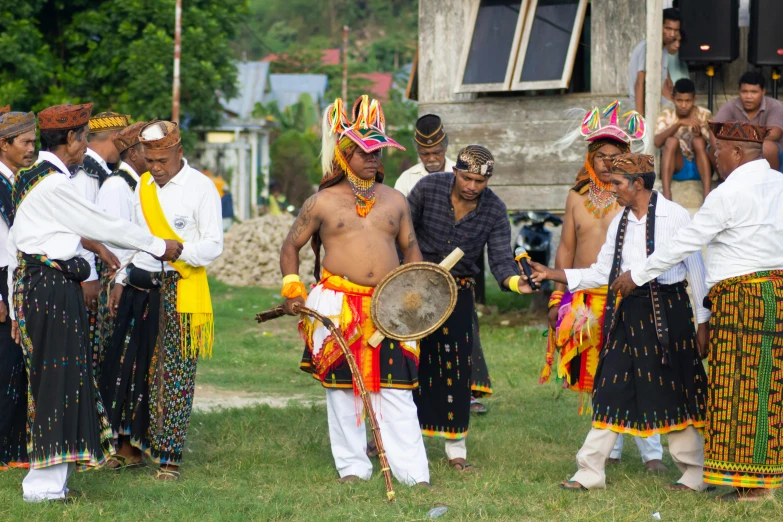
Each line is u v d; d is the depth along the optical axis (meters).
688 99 15.73
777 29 16.20
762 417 8.27
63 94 38.78
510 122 18.75
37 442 8.08
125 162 10.20
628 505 8.28
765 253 8.30
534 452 10.46
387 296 8.77
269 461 9.84
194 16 41.66
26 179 8.29
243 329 19.88
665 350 8.52
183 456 10.04
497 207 9.78
